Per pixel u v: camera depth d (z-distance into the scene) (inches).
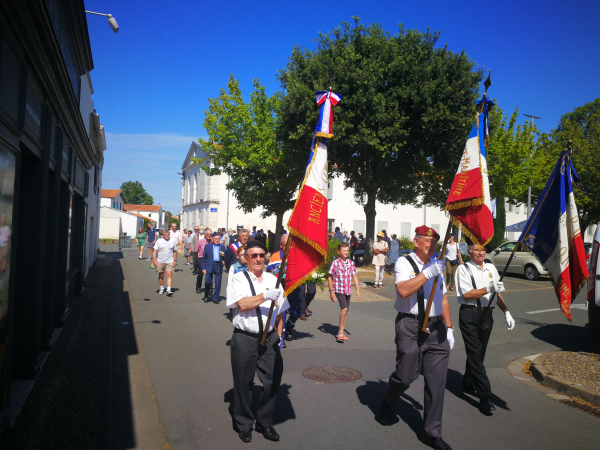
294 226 151.6
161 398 189.6
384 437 155.0
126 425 163.0
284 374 222.4
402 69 609.6
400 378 153.9
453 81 611.8
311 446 148.0
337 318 374.0
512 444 151.9
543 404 190.2
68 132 290.8
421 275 145.6
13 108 150.7
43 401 178.4
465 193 169.5
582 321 382.6
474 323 181.9
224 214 1528.1
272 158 868.0
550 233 189.0
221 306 419.8
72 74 328.5
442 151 659.4
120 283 571.2
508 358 266.8
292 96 649.0
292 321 293.0
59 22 263.9
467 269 185.6
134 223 2250.2
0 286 142.1
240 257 219.6
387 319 372.8
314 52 672.4
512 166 896.9
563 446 151.1
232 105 886.4
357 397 192.4
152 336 300.7
